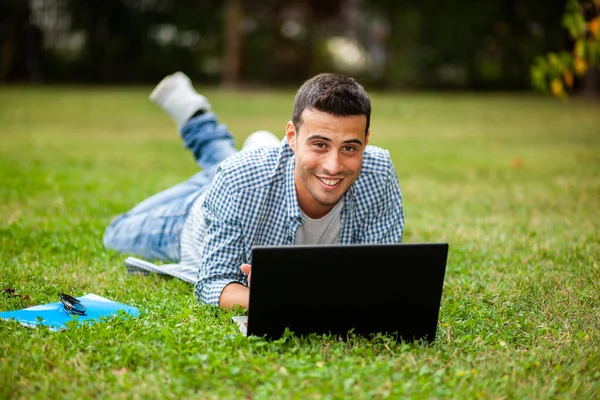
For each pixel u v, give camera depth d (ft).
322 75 11.62
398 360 10.61
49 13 98.02
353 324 11.30
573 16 21.86
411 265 11.07
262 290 10.75
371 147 13.06
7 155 33.06
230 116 56.24
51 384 9.73
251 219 12.42
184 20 99.25
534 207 23.31
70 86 94.68
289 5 100.01
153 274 15.10
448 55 92.17
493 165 33.09
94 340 11.08
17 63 96.17
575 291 14.28
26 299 13.37
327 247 10.68
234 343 10.90
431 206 23.66
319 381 9.80
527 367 10.46
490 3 86.38
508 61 90.43
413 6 92.07
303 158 11.43
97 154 35.17
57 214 20.81
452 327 12.22
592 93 82.74
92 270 15.44
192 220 15.15
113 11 98.53
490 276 15.51
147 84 101.45
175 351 10.71
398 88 95.61
